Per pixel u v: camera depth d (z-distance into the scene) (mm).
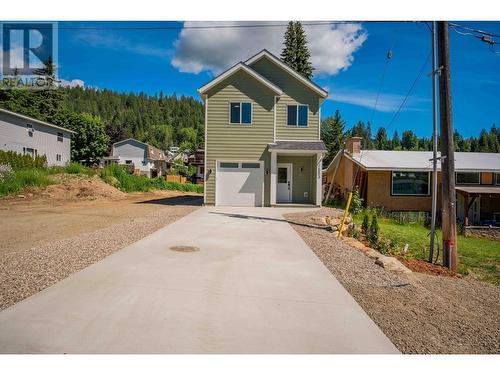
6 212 13148
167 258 6172
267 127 17781
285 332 3557
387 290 5254
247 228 10125
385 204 20734
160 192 30594
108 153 69375
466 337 3914
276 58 17906
